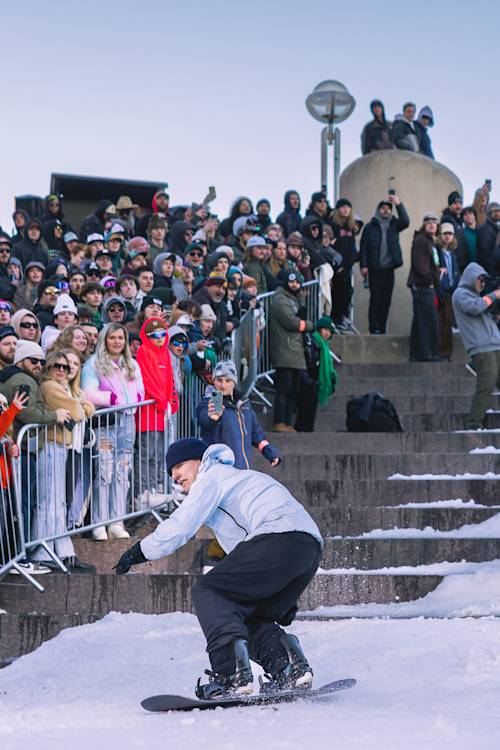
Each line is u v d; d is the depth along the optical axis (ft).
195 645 35.17
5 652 38.50
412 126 94.38
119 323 48.16
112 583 40.32
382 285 78.07
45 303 52.26
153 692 28.63
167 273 61.36
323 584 41.24
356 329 86.12
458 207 80.69
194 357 52.16
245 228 74.28
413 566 44.52
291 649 24.49
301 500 51.16
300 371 60.75
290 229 82.02
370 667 28.89
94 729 21.86
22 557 40.14
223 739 19.27
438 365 69.72
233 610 24.45
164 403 46.52
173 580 40.34
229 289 61.11
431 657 29.27
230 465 25.88
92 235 66.59
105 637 36.99
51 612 40.09
